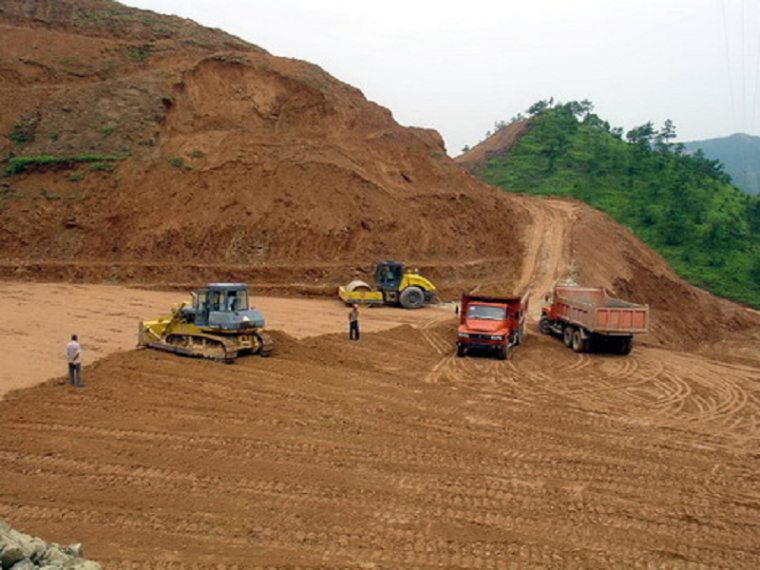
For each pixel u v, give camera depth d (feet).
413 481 33.55
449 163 146.10
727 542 28.32
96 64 144.77
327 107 144.36
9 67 137.90
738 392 56.24
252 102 143.13
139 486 32.07
